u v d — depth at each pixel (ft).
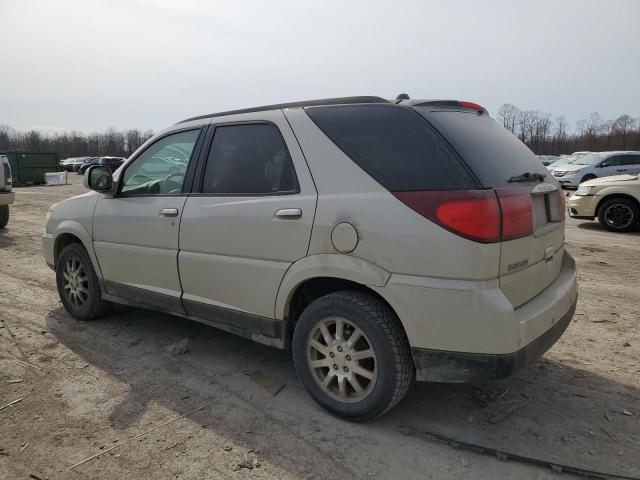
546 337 9.47
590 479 8.44
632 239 31.37
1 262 24.21
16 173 89.92
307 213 10.02
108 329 15.21
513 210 8.91
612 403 10.91
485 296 8.41
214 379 11.99
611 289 19.58
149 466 8.77
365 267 9.31
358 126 10.03
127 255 13.84
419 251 8.77
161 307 13.51
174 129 13.35
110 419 10.23
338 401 10.12
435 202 8.69
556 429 9.92
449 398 11.14
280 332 10.92
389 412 10.55
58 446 9.32
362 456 9.05
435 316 8.72
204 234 11.83
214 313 12.06
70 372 12.34
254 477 8.50
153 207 13.05
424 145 9.20
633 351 13.62
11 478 8.45
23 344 14.06
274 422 10.14
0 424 10.03
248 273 11.09
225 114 12.35
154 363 12.86
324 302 9.99
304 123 10.63
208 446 9.34
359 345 9.86
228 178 11.75
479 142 9.77
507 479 8.47
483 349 8.51
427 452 9.19
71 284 15.94
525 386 11.67
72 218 15.57
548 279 10.67
